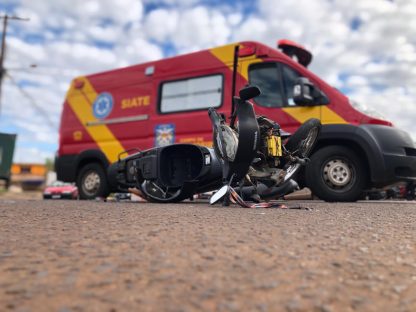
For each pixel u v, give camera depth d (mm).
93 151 7508
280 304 944
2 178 21094
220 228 2020
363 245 1625
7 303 925
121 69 7527
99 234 1854
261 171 3945
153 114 6867
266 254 1420
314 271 1220
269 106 5789
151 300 958
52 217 2713
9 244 1627
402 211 3391
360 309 935
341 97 5469
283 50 6453
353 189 5273
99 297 973
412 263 1354
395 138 5266
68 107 8117
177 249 1491
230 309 909
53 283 1078
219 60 6336
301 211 3184
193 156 4656
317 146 5520
